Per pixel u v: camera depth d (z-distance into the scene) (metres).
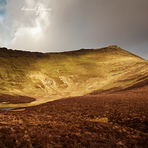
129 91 59.53
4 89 96.94
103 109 30.91
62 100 49.22
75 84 117.81
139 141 13.73
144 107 29.52
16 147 8.07
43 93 100.62
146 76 80.88
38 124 16.77
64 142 10.26
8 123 15.52
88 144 10.48
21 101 68.19
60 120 20.19
